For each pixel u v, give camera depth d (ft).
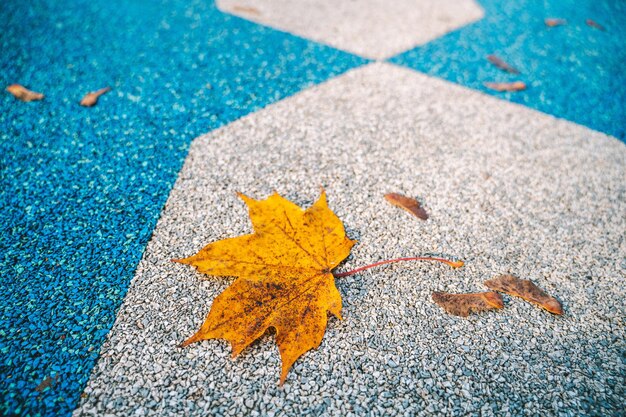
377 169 1.52
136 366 1.13
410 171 1.52
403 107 1.75
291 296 1.18
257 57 1.95
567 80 1.95
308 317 1.16
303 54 1.99
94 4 2.31
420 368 1.15
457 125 1.69
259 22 2.25
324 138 1.61
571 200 1.48
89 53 1.92
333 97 1.77
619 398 1.13
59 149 1.54
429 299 1.24
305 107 1.72
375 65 1.95
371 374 1.13
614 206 1.47
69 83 1.77
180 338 1.17
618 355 1.18
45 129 1.60
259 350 1.16
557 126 1.72
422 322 1.21
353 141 1.60
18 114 1.64
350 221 1.38
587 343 1.19
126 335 1.17
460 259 1.32
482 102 1.80
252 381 1.12
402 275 1.28
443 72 1.94
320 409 1.09
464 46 2.15
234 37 2.09
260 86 1.81
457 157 1.58
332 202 1.42
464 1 2.67
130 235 1.34
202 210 1.39
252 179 1.47
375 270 1.28
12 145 1.55
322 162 1.53
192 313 1.20
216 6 2.40
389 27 2.29
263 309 1.16
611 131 1.72
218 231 1.35
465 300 1.24
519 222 1.41
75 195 1.42
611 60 2.10
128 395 1.10
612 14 2.60
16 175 1.47
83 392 1.10
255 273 1.20
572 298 1.26
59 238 1.32
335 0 2.57
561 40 2.27
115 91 1.75
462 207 1.43
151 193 1.43
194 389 1.11
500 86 1.87
